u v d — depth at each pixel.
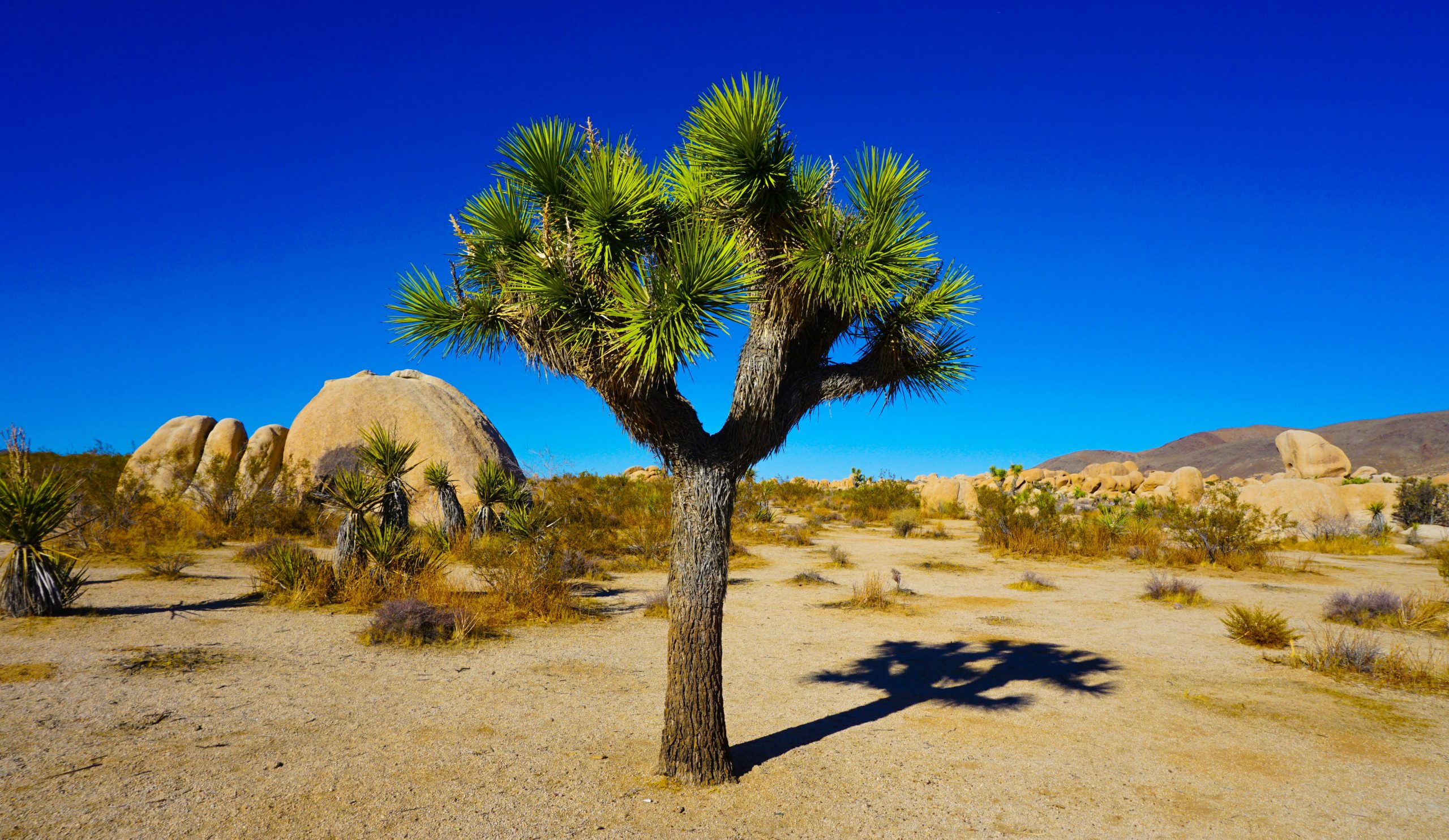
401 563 11.64
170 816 4.23
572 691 7.11
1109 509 30.80
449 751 5.43
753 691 7.36
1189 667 8.41
